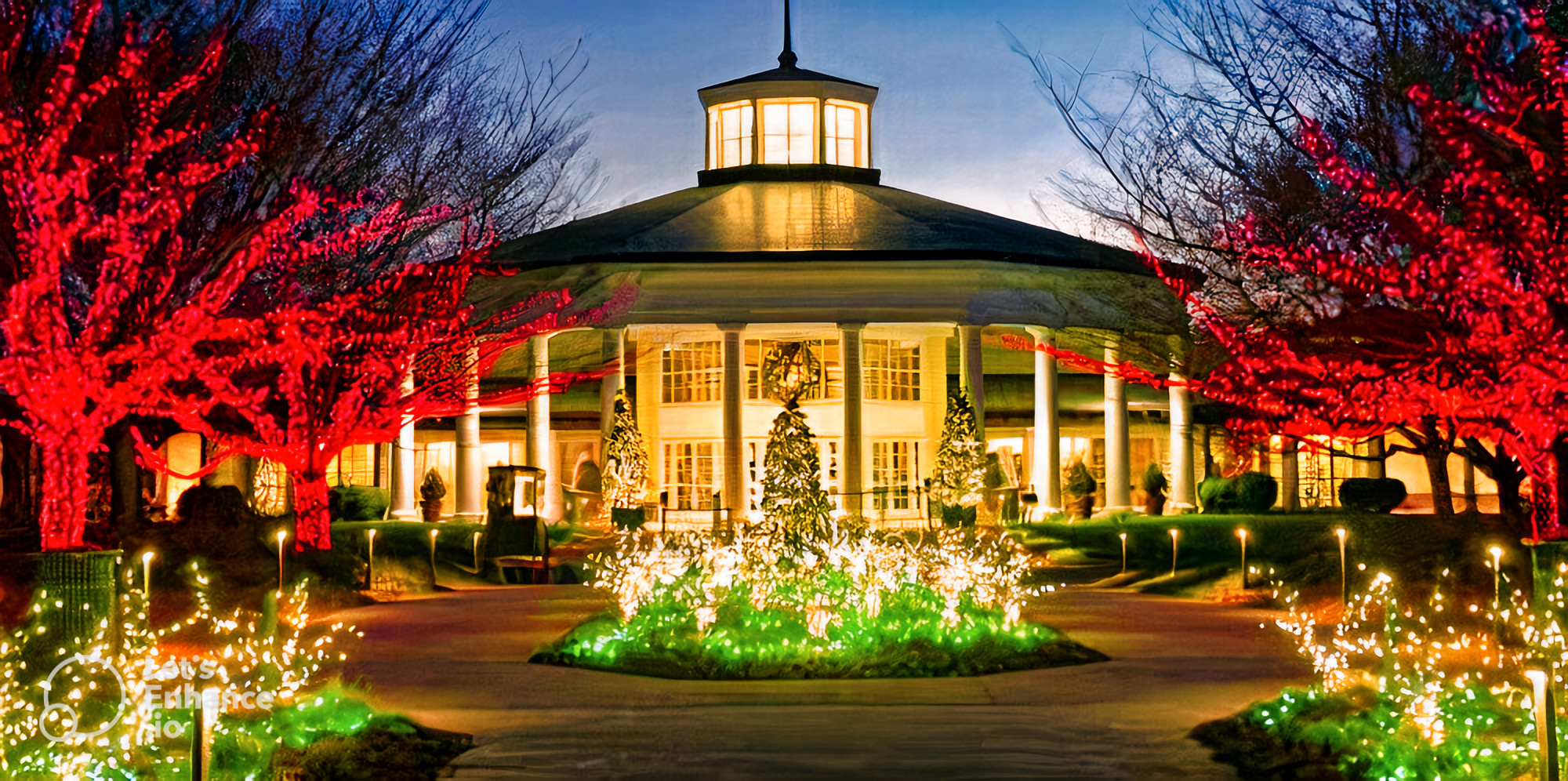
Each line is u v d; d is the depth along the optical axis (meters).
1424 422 21.88
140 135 14.68
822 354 43.03
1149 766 10.05
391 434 28.38
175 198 14.89
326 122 20.59
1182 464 41.72
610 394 41.50
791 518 19.59
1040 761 10.22
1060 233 45.12
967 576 16.78
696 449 43.00
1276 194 19.94
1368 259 17.53
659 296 41.59
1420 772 9.34
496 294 41.28
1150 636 17.56
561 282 41.34
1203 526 31.98
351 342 24.97
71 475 13.52
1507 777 9.12
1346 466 47.59
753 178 48.38
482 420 47.47
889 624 16.25
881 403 43.22
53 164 13.39
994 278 41.59
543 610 21.55
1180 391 41.91
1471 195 15.54
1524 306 14.99
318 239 21.02
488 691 13.38
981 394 41.16
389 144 22.72
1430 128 15.95
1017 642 15.73
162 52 15.82
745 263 41.66
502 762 10.30
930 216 45.75
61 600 12.35
